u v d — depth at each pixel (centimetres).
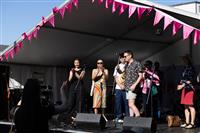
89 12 859
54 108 467
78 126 772
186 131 716
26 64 1198
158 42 1155
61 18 877
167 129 752
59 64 1239
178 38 1147
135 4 734
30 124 442
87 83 1270
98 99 860
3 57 1052
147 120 664
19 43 991
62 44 1063
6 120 1007
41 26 902
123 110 879
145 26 984
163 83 1197
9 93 1048
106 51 1167
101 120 747
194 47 1138
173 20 643
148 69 844
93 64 1276
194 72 766
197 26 933
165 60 1220
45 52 1112
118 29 998
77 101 839
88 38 1042
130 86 726
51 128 790
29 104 446
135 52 1214
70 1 796
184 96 768
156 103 848
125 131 647
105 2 772
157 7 779
